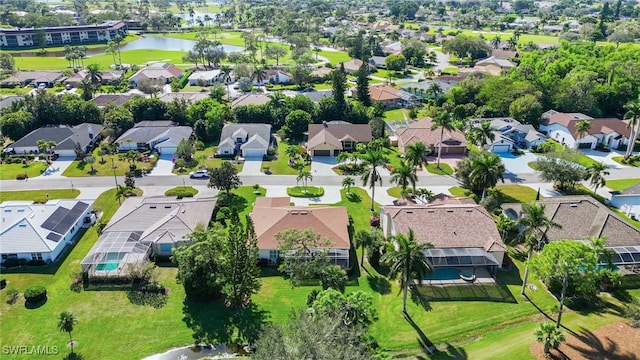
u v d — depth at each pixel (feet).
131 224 252.21
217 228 236.43
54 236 241.55
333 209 263.90
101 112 444.55
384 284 219.61
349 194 311.47
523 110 438.40
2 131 399.03
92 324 191.21
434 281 220.84
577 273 181.57
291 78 635.66
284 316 197.06
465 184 316.60
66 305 202.39
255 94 516.32
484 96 488.85
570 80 499.92
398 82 642.63
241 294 196.75
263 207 265.75
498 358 173.78
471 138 381.40
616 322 191.72
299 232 224.74
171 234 240.32
